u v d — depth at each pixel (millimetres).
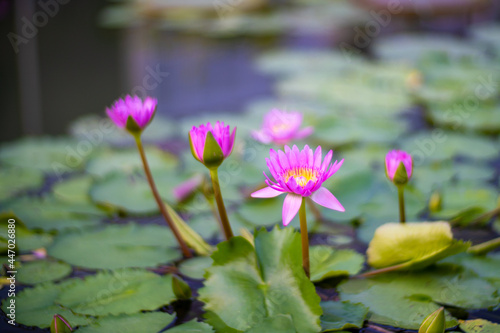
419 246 2107
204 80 3674
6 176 2482
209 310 2035
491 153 2568
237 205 2357
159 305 2078
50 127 3121
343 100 3021
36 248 2209
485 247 2166
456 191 2381
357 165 2482
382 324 2045
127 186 2410
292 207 2014
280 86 3309
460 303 2070
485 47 4250
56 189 2418
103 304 2080
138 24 4352
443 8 4953
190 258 2195
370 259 2143
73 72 3449
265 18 4973
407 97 3121
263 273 2068
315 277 2113
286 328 1990
